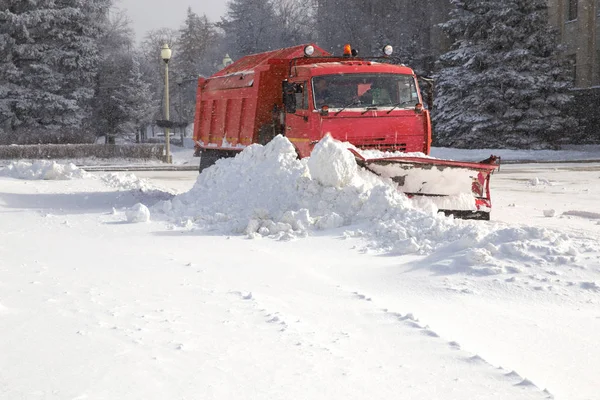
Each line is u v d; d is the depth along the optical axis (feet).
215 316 19.01
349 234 33.60
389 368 15.01
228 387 13.60
